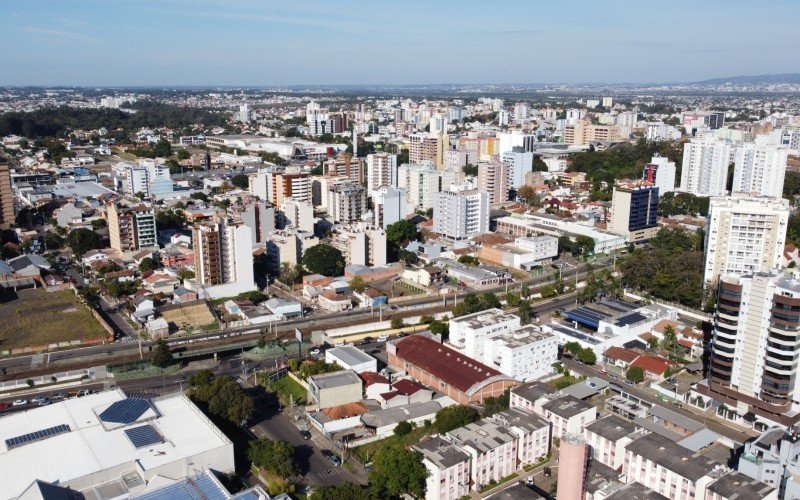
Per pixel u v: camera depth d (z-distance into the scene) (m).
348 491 171.62
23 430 196.75
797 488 174.00
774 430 199.12
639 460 186.00
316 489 177.00
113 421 199.00
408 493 184.88
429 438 197.12
